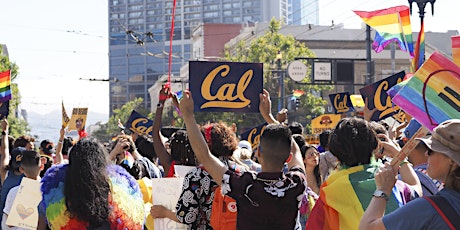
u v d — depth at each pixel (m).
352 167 4.37
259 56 53.75
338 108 15.36
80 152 4.64
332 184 4.36
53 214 4.66
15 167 7.26
